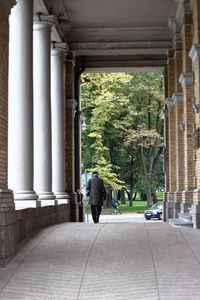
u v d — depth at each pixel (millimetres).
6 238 9664
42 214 14836
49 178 17719
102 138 39531
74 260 9828
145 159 43562
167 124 25578
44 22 18000
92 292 7797
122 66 26047
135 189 51844
